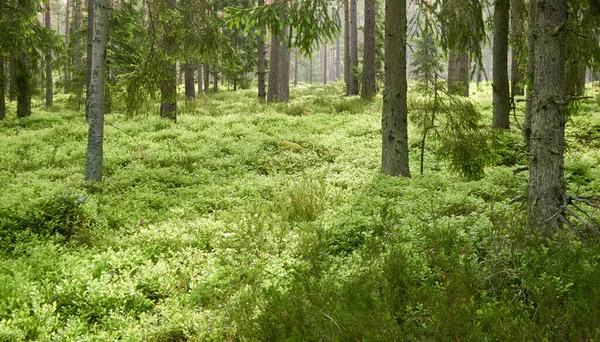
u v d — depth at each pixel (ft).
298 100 86.02
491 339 10.94
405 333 11.62
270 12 27.43
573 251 14.46
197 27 37.42
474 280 13.74
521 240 15.83
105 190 29.84
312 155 39.83
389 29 30.45
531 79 32.48
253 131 48.91
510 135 39.14
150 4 37.27
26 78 66.49
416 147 40.19
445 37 30.78
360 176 31.40
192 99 84.99
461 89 30.66
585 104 54.54
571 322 10.84
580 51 23.62
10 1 58.03
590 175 28.09
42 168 36.37
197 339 13.47
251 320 13.09
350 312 12.50
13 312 13.82
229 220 24.03
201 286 16.37
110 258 18.49
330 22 29.94
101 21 31.96
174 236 20.86
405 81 30.86
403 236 18.65
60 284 15.71
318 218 23.22
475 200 23.50
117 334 13.38
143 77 36.50
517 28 42.29
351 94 97.60
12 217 21.80
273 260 18.19
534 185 17.57
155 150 41.96
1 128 58.85
